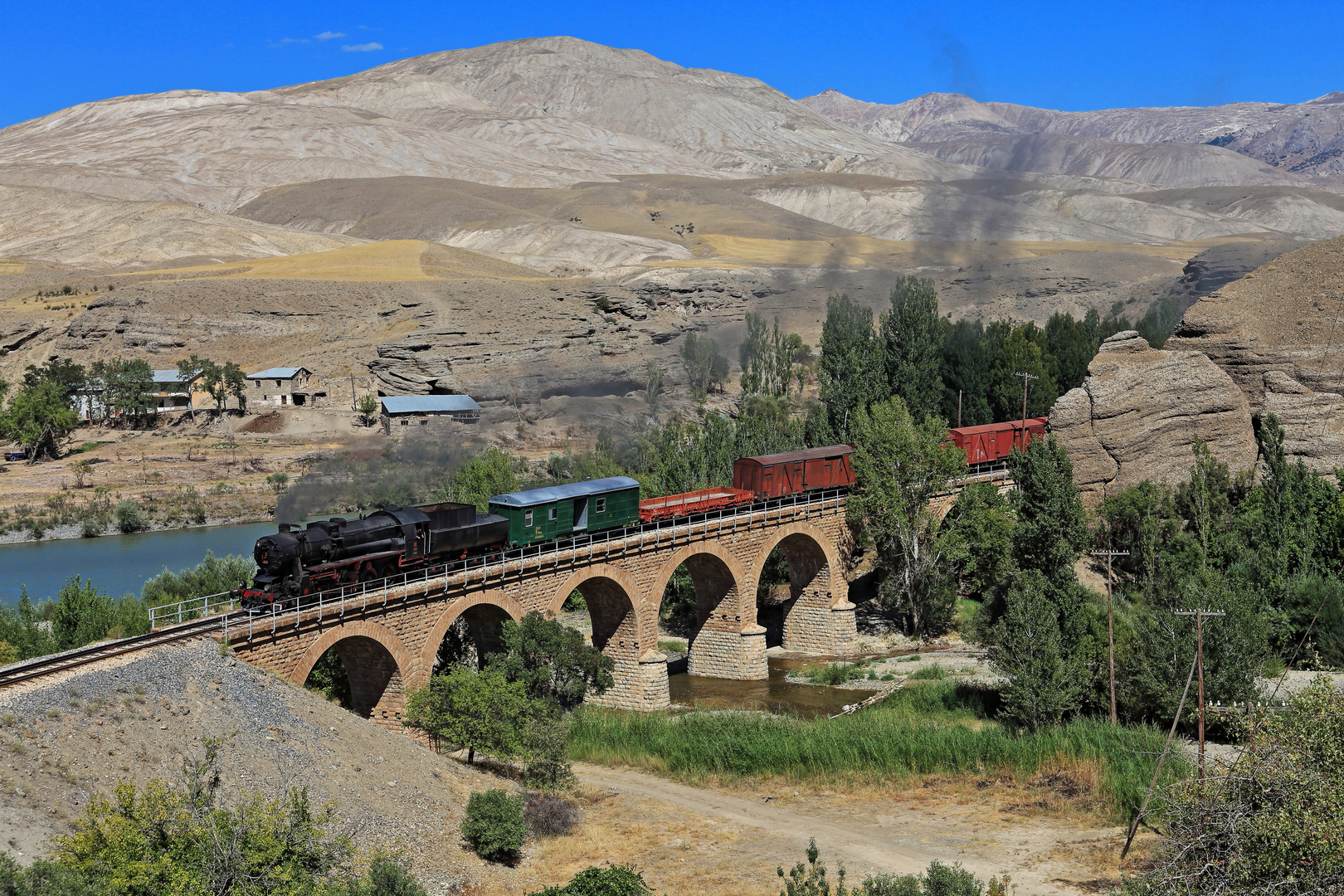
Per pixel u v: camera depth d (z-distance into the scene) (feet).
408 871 127.75
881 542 274.57
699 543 229.25
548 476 385.29
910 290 371.35
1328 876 106.42
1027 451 221.25
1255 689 182.91
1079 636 199.21
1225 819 115.85
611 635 220.43
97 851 101.24
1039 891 137.08
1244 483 294.25
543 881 137.90
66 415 511.81
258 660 151.43
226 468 488.02
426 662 176.14
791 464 262.26
